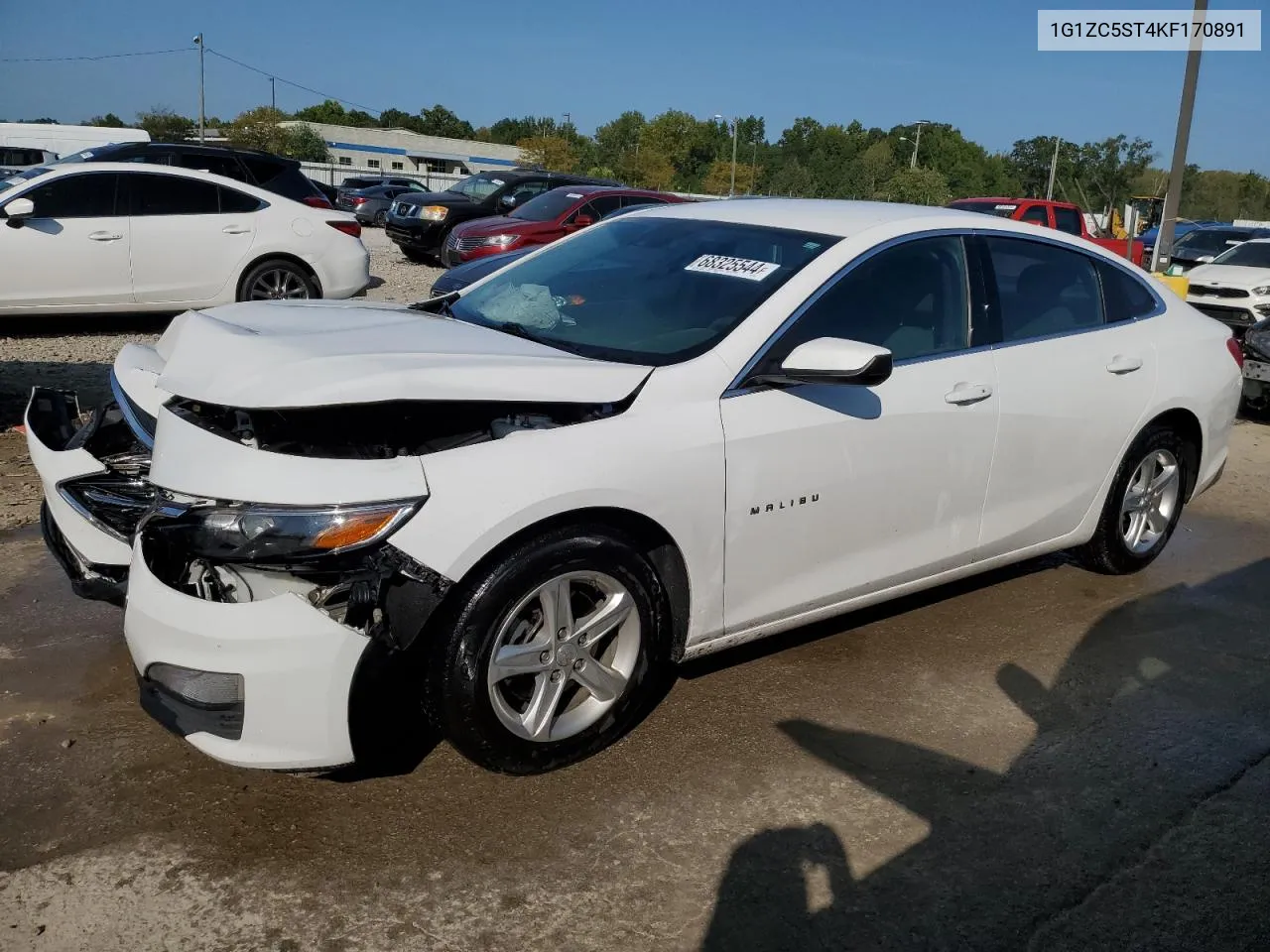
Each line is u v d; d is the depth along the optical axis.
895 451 3.57
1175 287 10.98
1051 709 3.66
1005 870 2.78
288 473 2.62
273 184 11.38
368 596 2.61
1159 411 4.54
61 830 2.75
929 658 3.99
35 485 5.48
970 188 86.94
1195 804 3.13
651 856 2.76
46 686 3.45
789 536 3.37
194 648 2.58
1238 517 6.15
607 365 3.12
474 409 2.96
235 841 2.74
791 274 3.50
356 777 3.04
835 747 3.33
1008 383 3.93
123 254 9.42
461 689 2.79
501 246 13.84
